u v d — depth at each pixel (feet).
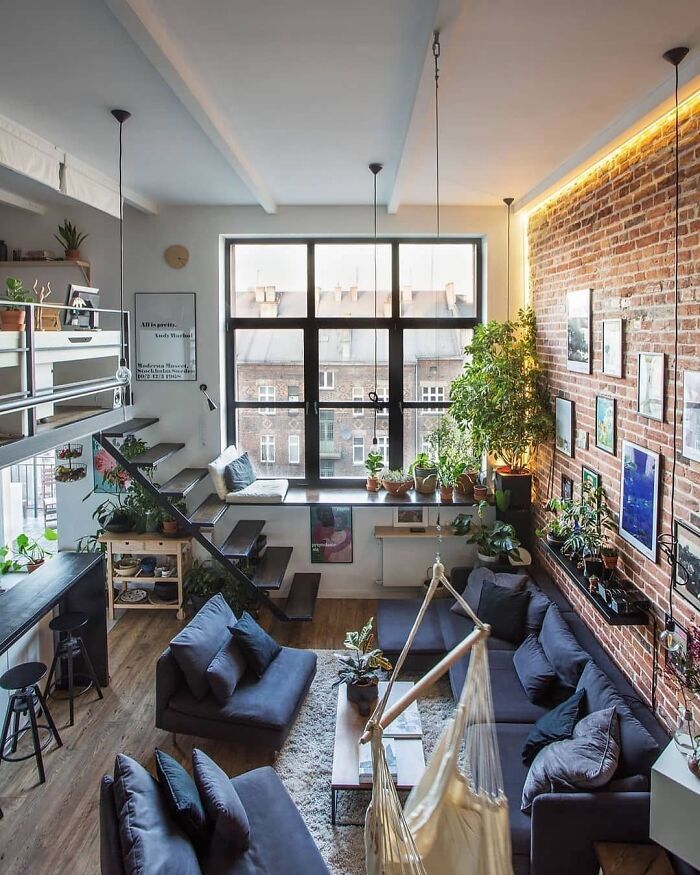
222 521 21.53
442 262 21.70
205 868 9.65
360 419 22.09
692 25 8.75
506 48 9.35
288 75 10.49
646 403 12.33
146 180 17.19
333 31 9.04
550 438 18.80
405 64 10.09
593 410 15.21
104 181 16.63
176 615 20.48
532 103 11.51
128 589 20.92
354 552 21.68
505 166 15.83
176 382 21.11
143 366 21.04
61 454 20.68
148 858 8.51
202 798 10.21
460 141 13.78
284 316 21.83
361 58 9.87
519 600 16.21
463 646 7.84
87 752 13.93
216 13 8.54
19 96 11.45
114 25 8.93
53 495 24.32
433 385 21.98
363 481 22.16
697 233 10.41
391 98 11.47
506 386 18.74
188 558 21.01
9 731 14.01
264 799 11.17
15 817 12.06
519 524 20.01
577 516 14.84
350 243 21.61
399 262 21.67
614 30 8.87
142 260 20.59
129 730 14.71
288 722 13.67
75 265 19.84
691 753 8.70
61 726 14.84
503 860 8.73
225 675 13.84
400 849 7.46
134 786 9.52
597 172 14.67
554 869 9.70
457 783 8.90
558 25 8.71
